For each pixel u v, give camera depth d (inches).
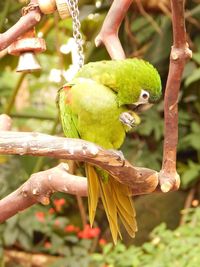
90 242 397.7
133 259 305.3
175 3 135.0
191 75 386.3
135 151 428.5
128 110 166.9
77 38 181.0
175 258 292.5
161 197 424.2
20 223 408.8
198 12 392.2
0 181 428.5
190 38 409.7
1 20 376.2
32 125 525.7
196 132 409.4
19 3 386.3
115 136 166.9
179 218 420.5
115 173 143.6
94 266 392.8
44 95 545.0
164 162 157.5
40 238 437.7
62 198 428.8
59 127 443.5
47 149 130.3
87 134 164.6
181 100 422.6
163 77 398.6
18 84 392.2
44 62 517.3
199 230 311.4
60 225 412.8
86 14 374.0
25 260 416.8
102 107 160.2
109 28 189.2
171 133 154.4
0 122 181.0
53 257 418.9
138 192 158.7
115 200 161.6
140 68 163.2
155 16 407.2
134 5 384.8
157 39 397.7
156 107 419.8
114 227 160.9
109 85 162.9
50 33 430.3
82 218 428.5
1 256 402.6
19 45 174.1
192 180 419.5
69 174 167.5
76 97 161.3
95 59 377.4
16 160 440.8
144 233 415.2
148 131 410.9
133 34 413.1
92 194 162.6
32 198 168.1
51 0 171.5
